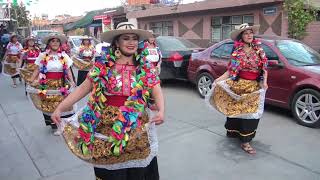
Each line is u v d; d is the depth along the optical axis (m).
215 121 6.41
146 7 23.62
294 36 13.37
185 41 10.45
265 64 4.73
